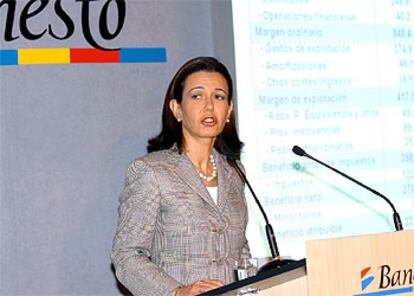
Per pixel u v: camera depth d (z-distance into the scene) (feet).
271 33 12.62
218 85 9.21
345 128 13.11
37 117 12.22
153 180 8.85
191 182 8.97
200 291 7.48
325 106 12.96
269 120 12.55
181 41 13.04
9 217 12.03
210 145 9.33
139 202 8.81
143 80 12.78
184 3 13.09
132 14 12.76
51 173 12.25
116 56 12.64
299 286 6.58
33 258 12.12
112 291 12.48
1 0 12.10
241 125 12.35
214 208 9.01
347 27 13.21
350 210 13.07
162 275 8.25
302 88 12.82
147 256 8.76
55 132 12.30
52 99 12.30
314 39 12.94
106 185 12.52
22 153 12.14
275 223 12.50
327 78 13.01
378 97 13.41
